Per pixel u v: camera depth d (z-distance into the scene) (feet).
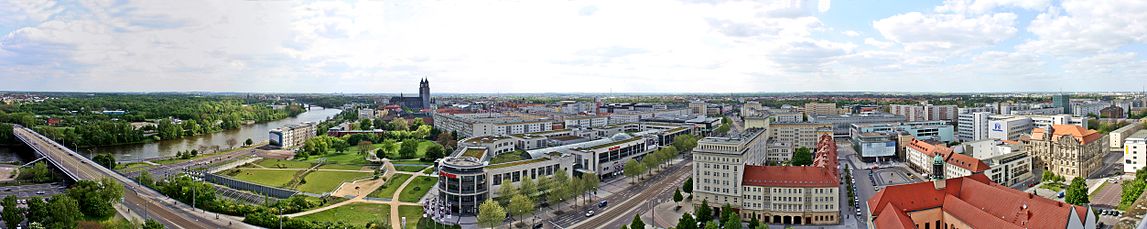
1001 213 653.30
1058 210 588.50
